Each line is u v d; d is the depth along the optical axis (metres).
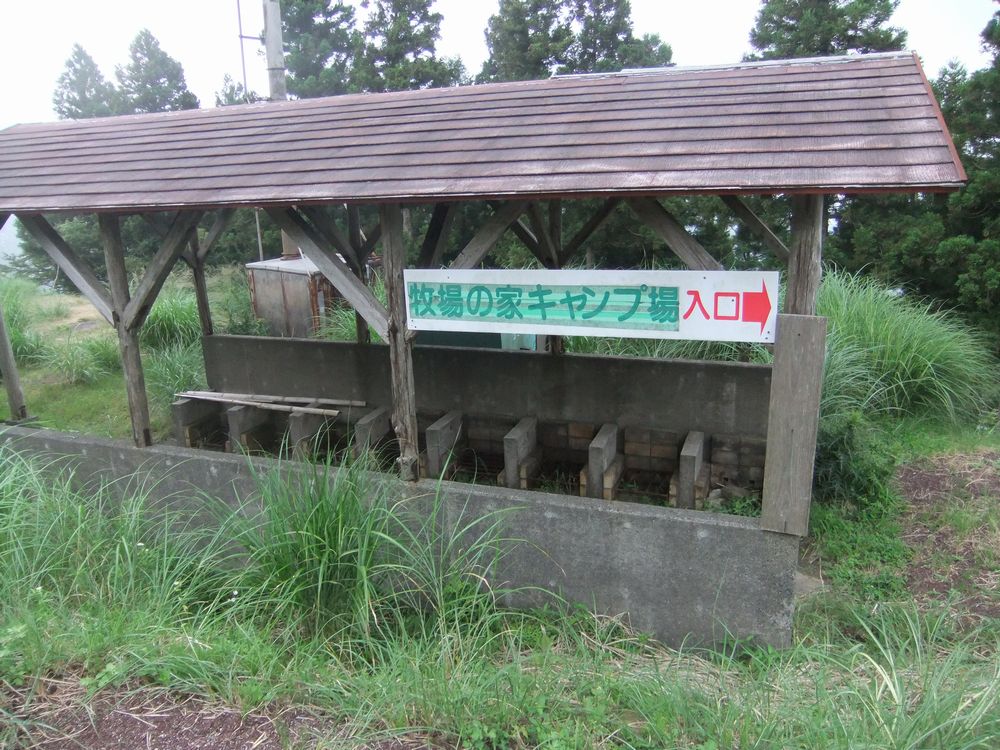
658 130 3.99
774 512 3.62
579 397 6.18
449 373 6.54
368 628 3.56
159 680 3.06
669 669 3.35
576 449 6.30
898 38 9.02
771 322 3.52
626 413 6.06
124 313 5.17
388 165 4.24
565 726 2.79
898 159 3.23
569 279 3.89
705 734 2.72
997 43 7.60
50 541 4.15
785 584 3.69
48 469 5.60
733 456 5.86
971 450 6.00
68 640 3.26
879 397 6.61
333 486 4.23
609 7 12.80
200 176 4.72
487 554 4.29
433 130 4.62
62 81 20.94
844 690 2.93
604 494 5.55
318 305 8.90
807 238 3.47
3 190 5.27
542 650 3.67
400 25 13.62
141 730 2.79
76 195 4.91
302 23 14.87
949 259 7.47
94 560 4.11
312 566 3.88
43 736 2.74
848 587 4.43
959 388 6.60
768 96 4.17
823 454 5.35
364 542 3.84
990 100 7.51
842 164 3.28
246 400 6.81
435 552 4.41
